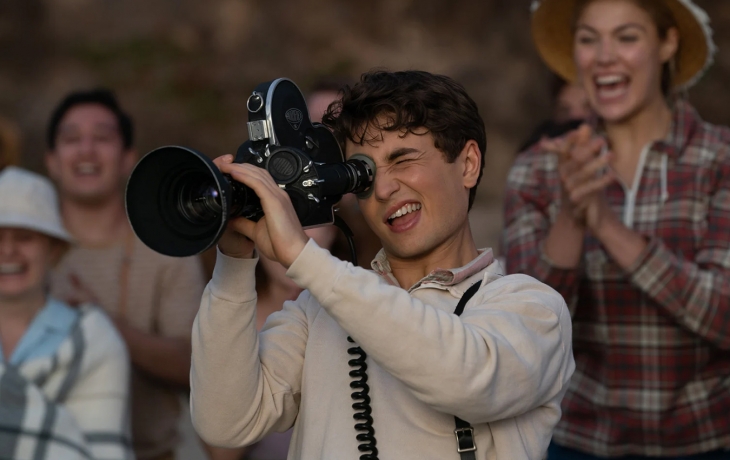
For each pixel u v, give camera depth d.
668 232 5.82
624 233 5.50
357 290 3.46
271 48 23.94
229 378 3.85
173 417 7.03
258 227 3.60
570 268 5.66
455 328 3.52
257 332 4.04
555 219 6.04
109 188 7.26
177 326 7.04
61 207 7.36
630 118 6.04
